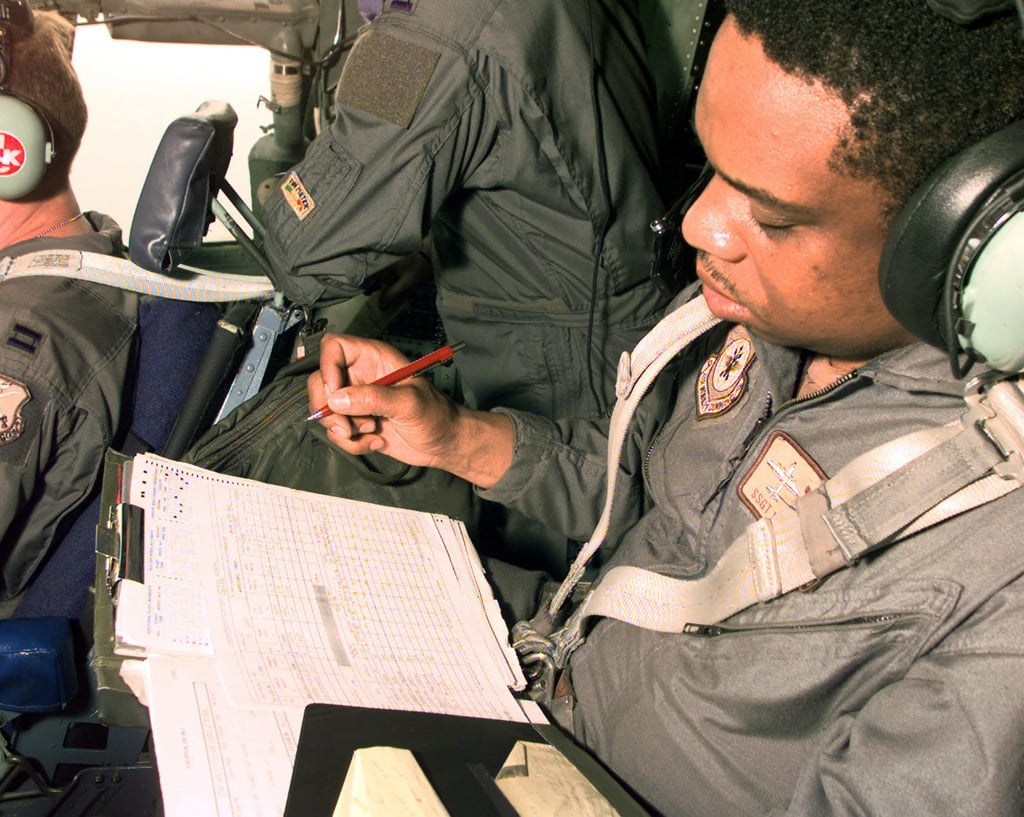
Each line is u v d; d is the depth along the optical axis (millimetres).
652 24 1559
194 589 761
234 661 712
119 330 1102
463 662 813
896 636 644
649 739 780
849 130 496
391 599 847
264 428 1039
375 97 1206
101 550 768
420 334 1709
